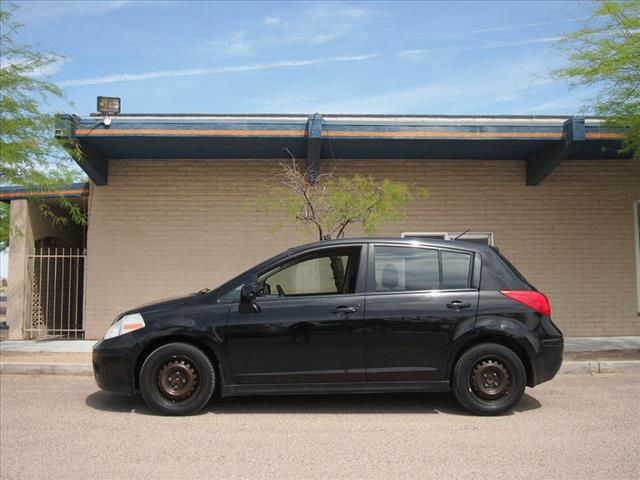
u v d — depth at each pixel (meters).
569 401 6.84
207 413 6.31
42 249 13.54
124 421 5.97
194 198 12.34
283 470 4.51
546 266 12.38
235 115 11.62
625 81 9.70
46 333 13.22
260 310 6.19
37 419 6.05
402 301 6.20
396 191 10.05
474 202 12.44
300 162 12.41
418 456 4.84
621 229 12.52
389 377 6.14
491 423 5.88
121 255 12.24
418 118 11.77
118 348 6.22
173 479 4.32
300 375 6.14
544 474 4.41
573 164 12.55
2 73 9.84
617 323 12.35
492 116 11.83
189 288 12.23
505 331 6.11
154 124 10.94
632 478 4.33
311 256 6.43
